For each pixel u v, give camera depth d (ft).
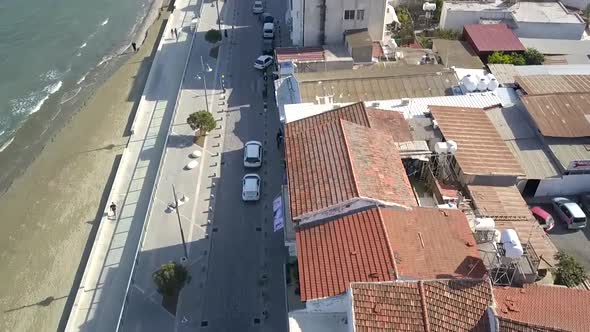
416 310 92.84
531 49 208.33
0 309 147.74
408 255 106.11
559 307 106.11
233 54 240.94
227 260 148.56
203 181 173.68
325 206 113.91
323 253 108.17
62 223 173.27
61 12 294.46
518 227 127.03
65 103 230.48
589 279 127.54
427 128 148.36
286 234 123.03
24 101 232.32
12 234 171.12
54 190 186.39
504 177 136.15
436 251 108.37
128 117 218.79
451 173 139.13
